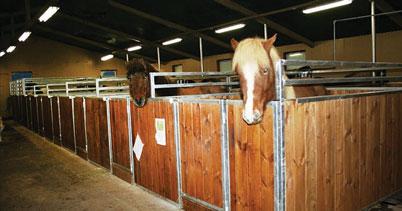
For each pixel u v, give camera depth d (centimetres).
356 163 289
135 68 381
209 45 1388
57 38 1722
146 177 395
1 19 1394
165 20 1123
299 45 1159
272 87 240
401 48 886
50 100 782
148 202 362
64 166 547
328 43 1070
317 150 250
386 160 328
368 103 299
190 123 311
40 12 903
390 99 330
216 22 1084
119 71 1959
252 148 246
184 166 325
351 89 428
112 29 1340
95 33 1465
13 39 1311
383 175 325
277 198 227
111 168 483
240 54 231
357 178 291
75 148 634
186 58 1714
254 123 228
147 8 1042
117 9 1104
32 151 695
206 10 1000
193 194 318
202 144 298
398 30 888
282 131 223
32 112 1010
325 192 259
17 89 1332
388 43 913
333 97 261
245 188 257
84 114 565
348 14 849
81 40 1606
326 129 257
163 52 1655
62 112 696
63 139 707
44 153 667
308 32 1026
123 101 430
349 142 279
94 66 1884
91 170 513
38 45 1725
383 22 859
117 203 364
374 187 314
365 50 969
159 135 359
